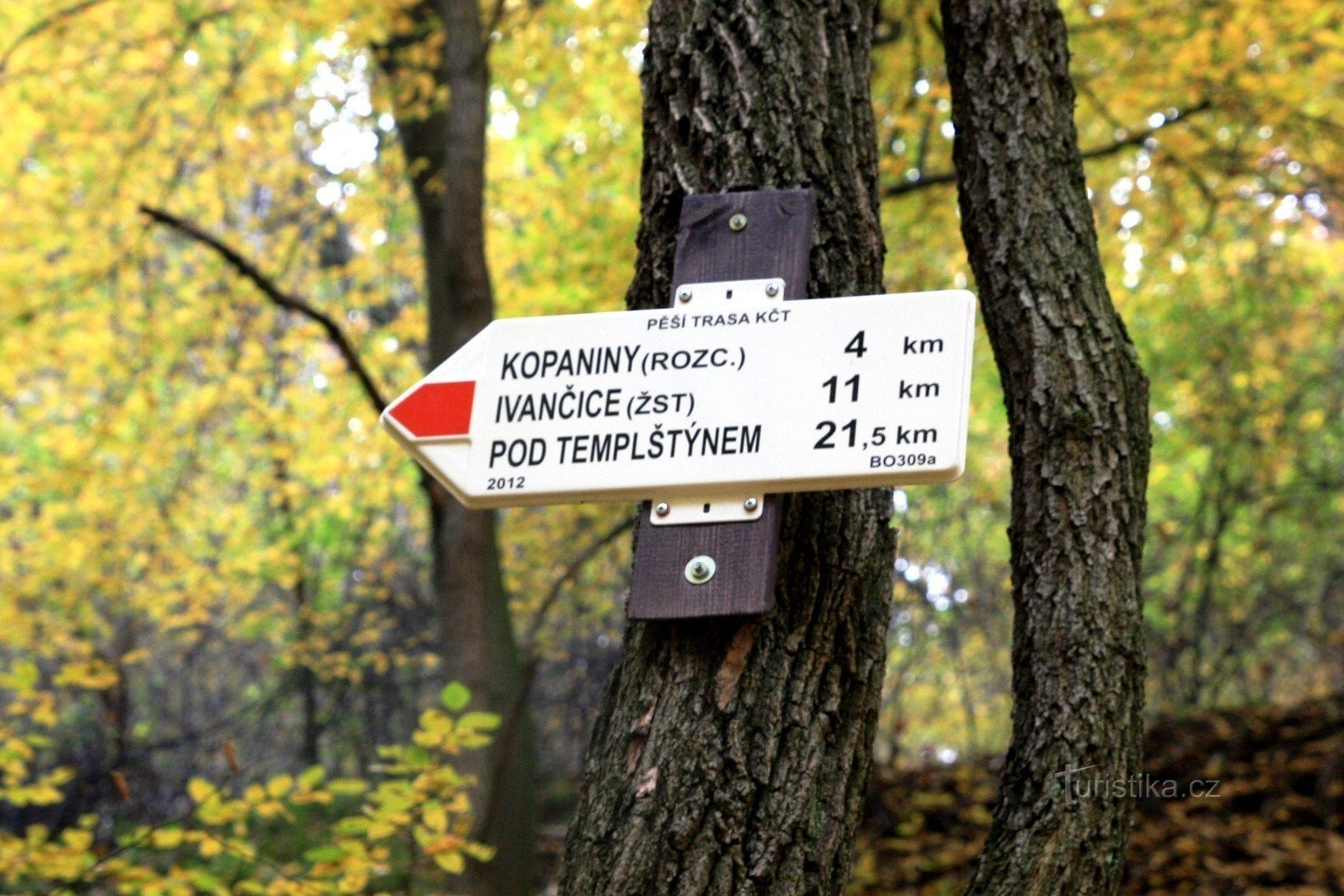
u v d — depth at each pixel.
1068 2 6.79
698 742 1.40
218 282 7.52
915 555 9.24
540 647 6.02
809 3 1.68
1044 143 1.94
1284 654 9.80
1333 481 8.49
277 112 7.85
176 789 7.40
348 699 9.22
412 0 6.12
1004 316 1.90
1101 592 1.77
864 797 1.45
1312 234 9.06
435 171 6.11
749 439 1.44
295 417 7.49
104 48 7.07
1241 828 6.02
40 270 7.08
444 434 1.52
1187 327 8.00
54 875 3.36
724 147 1.61
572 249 6.93
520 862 5.07
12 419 8.54
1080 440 1.82
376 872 3.27
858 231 1.60
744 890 1.35
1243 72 6.35
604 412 1.49
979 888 1.67
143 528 7.54
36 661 8.18
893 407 1.41
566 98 7.16
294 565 7.73
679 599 1.42
